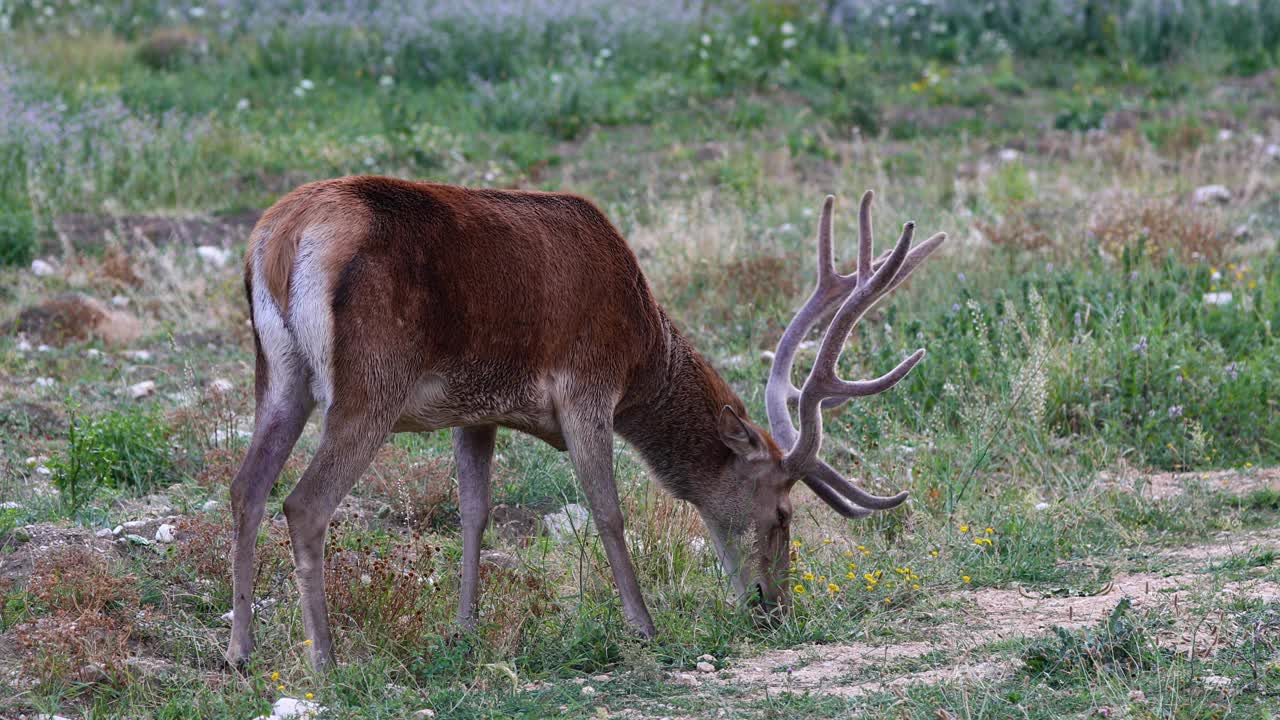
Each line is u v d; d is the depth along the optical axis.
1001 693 9.56
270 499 14.78
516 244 11.17
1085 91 43.97
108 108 34.78
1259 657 9.88
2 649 10.92
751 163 33.78
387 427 10.59
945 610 11.99
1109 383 18.05
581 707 9.84
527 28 47.22
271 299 10.45
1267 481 15.52
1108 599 11.95
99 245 27.64
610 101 41.50
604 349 11.64
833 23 50.38
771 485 12.03
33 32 47.81
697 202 29.05
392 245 10.52
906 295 22.38
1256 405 17.56
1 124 31.78
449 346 10.85
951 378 18.28
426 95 42.12
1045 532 13.84
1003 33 50.91
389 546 13.09
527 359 11.24
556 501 15.27
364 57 45.50
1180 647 10.30
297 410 10.57
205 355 21.31
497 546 14.03
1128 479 15.87
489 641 11.09
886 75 46.28
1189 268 21.97
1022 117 41.25
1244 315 20.20
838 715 9.42
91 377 20.02
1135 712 8.97
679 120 40.56
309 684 10.43
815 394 11.84
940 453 16.20
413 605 11.56
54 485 14.91
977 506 14.75
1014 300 21.16
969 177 33.56
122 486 15.25
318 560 10.45
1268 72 46.41
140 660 10.84
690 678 10.49
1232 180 32.38
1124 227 23.92
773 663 10.86
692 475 12.28
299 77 43.53
